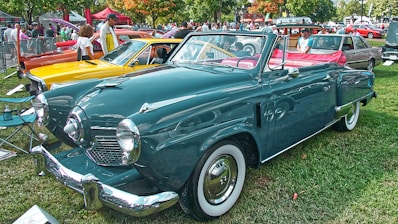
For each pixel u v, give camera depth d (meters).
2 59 10.96
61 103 3.65
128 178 2.99
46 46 13.09
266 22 24.38
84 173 3.10
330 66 4.93
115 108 2.97
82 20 31.31
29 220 2.76
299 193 3.71
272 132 3.73
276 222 3.22
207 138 2.97
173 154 2.77
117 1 37.88
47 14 31.20
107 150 3.03
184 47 4.49
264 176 4.09
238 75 3.62
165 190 2.88
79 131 3.02
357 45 11.32
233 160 3.33
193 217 3.20
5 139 4.89
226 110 3.17
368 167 4.32
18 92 8.57
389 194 3.67
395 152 4.79
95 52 9.30
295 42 12.01
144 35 11.95
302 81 4.15
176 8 34.00
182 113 2.86
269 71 3.81
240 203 3.51
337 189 3.79
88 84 3.87
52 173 3.18
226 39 4.16
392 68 13.24
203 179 3.04
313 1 41.25
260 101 3.52
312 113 4.38
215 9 38.31
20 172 4.21
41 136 4.61
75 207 3.48
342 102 4.94
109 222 3.23
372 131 5.66
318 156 4.64
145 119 2.68
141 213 2.59
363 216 3.28
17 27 11.73
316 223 3.20
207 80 3.41
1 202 3.55
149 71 3.82
